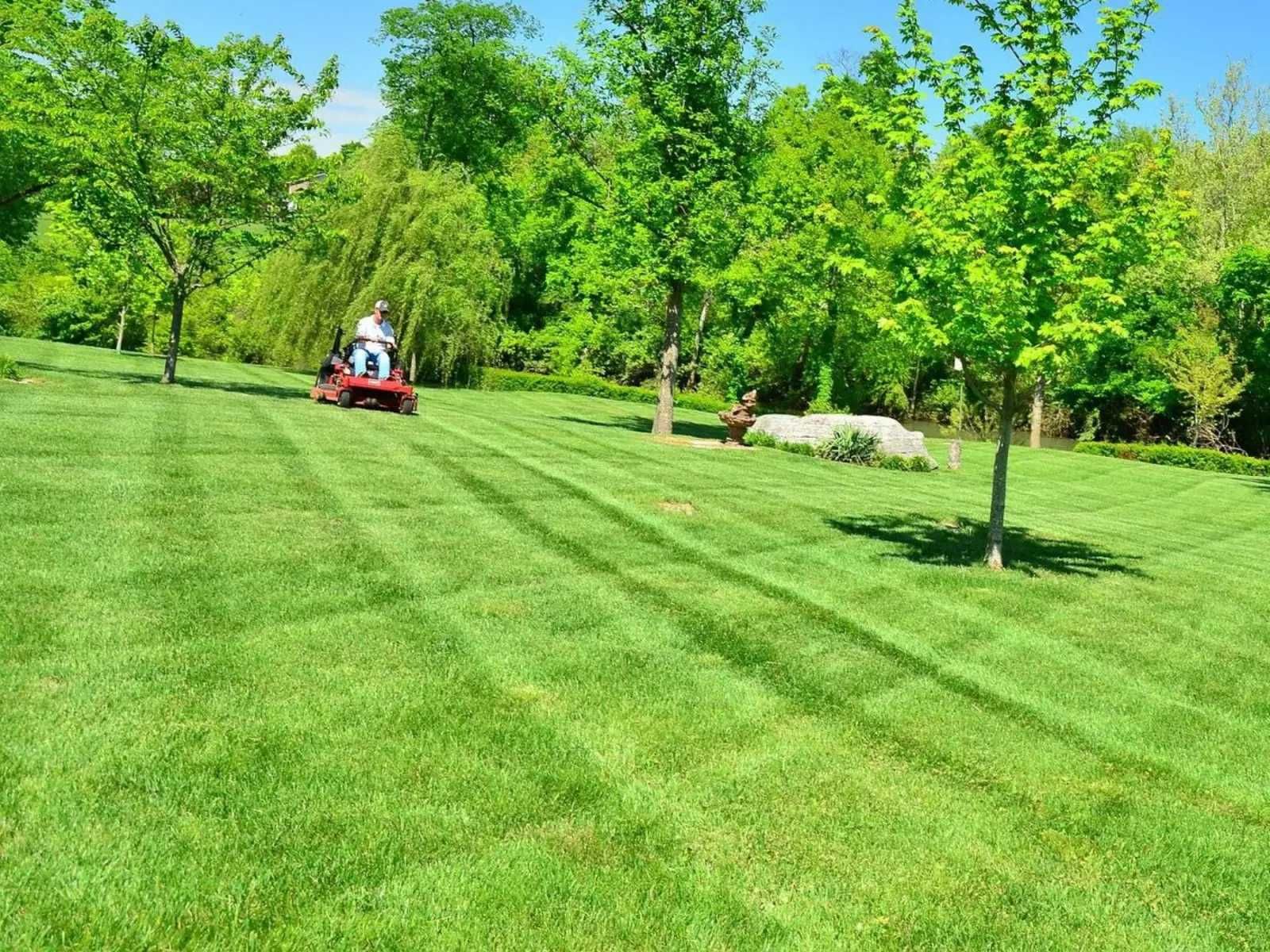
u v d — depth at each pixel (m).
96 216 19.92
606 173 25.31
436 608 7.27
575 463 15.90
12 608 6.05
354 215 36.00
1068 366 10.81
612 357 49.09
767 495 15.20
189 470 11.01
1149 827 4.97
